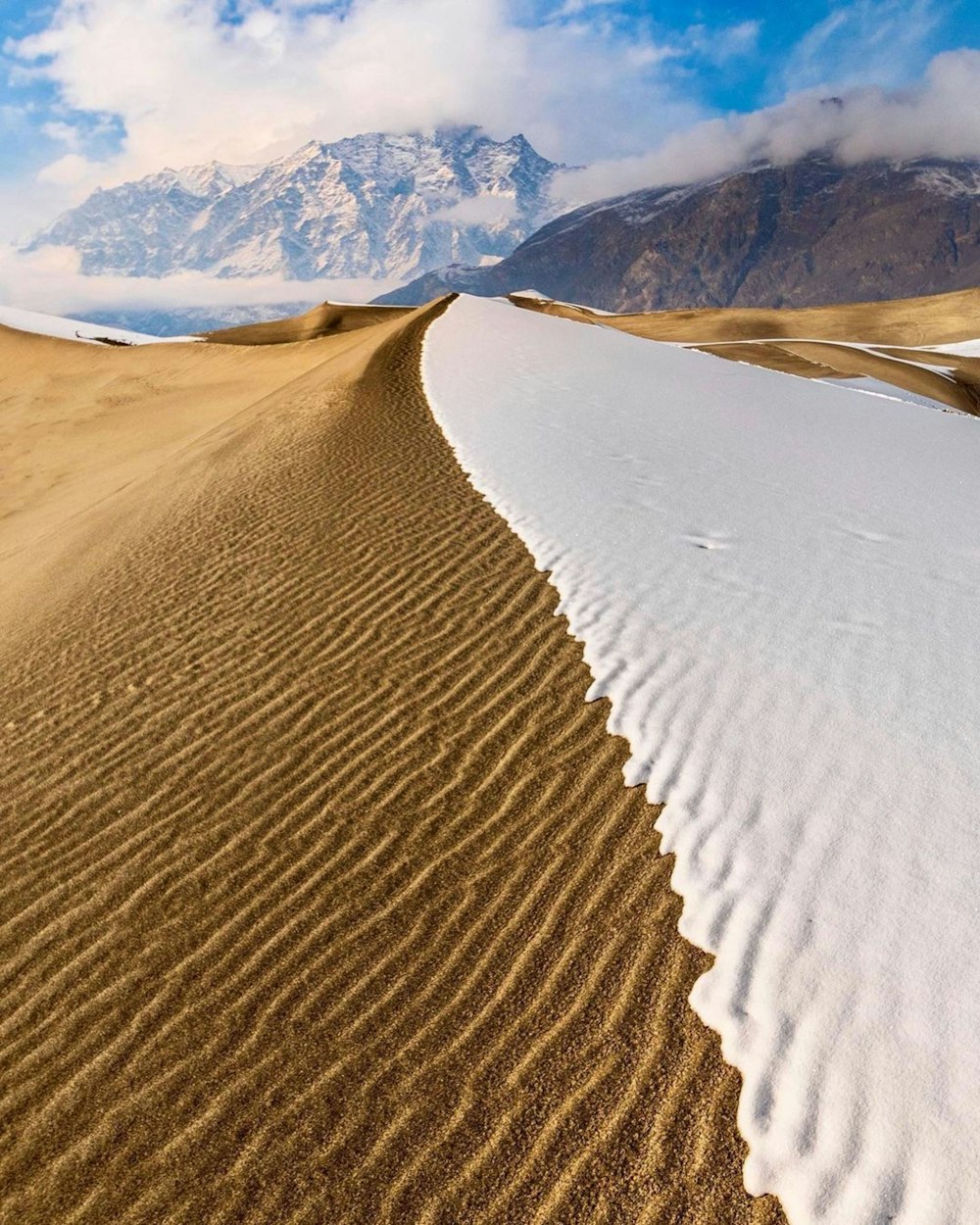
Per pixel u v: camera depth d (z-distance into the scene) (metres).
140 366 42.28
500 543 7.41
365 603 6.73
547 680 5.36
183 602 7.40
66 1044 3.53
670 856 3.88
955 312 77.69
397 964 3.66
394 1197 2.84
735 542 7.14
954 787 3.99
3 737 5.92
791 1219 2.57
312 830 4.49
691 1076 3.00
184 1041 3.47
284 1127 3.09
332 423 12.38
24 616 8.62
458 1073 3.18
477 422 11.51
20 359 43.75
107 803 4.98
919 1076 2.80
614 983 3.38
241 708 5.66
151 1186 2.98
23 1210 2.96
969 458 12.45
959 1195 2.49
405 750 4.97
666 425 11.84
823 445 11.82
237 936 3.93
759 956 3.31
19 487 24.33
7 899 4.38
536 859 4.05
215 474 11.62
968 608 5.98
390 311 60.09
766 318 77.69
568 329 25.05
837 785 4.09
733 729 4.60
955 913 3.33
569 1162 2.85
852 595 6.11
